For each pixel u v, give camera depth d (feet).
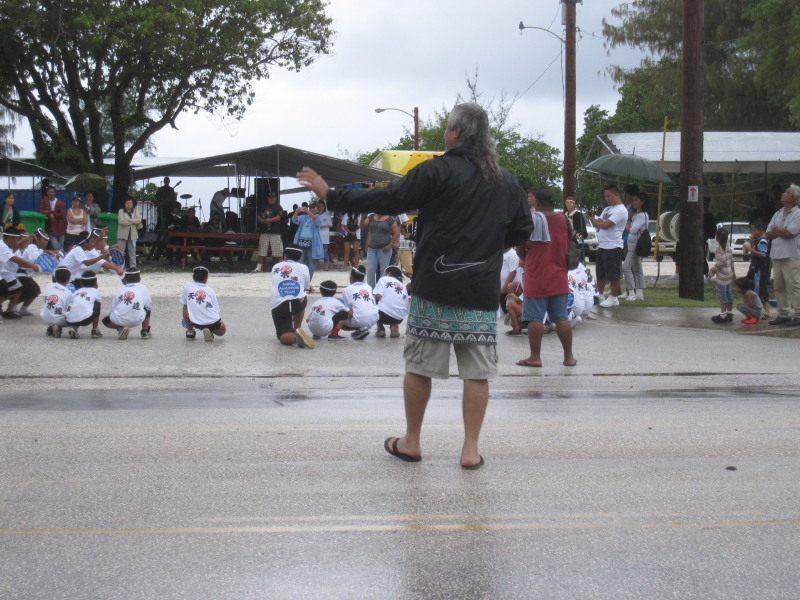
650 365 32.24
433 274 16.85
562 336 31.76
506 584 11.99
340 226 90.89
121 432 20.77
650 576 12.32
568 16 78.33
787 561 12.94
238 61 93.76
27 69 96.84
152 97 102.68
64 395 25.91
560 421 22.35
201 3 91.50
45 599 11.43
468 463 17.54
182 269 80.74
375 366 31.58
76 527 14.11
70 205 94.79
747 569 12.62
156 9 88.28
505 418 22.71
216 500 15.48
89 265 42.75
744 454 19.04
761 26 98.78
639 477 17.16
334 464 17.88
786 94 100.48
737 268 92.89
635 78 138.51
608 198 50.11
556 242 31.17
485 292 16.90
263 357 33.14
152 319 43.14
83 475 17.01
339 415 23.02
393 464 17.89
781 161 71.56
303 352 34.45
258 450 19.02
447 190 16.61
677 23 136.56
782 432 21.25
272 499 15.56
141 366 30.94
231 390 26.94
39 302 48.16
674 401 25.45
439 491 16.10
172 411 23.49
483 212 16.75
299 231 68.44
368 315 37.96
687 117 53.01
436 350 17.22
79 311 36.68
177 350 34.40
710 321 44.47
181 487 16.24
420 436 20.12
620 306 49.90
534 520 14.57
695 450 19.38
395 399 25.53
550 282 31.22
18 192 96.32
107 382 28.14
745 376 30.19
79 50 94.22
